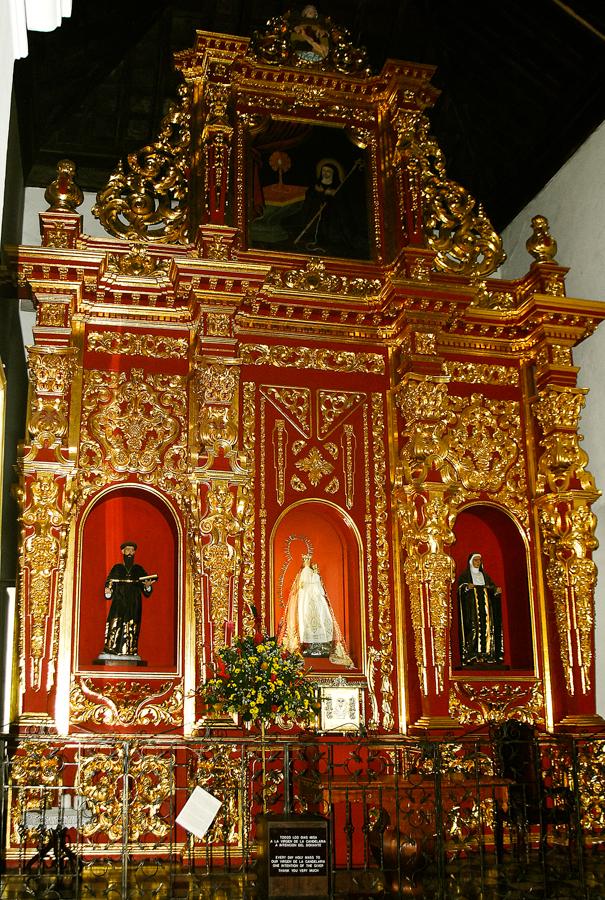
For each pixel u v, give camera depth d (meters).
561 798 11.61
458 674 13.29
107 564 13.02
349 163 14.91
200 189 13.81
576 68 14.23
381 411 13.97
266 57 14.71
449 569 12.97
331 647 13.13
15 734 11.28
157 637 13.01
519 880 10.48
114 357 13.25
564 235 15.30
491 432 14.30
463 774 11.66
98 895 9.70
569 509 13.57
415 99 14.93
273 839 9.02
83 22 13.21
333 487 13.51
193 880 10.42
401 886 9.59
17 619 12.84
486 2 14.51
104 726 12.05
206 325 13.02
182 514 12.91
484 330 14.47
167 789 11.78
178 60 14.43
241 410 13.41
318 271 14.05
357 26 16.12
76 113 15.30
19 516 12.14
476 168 16.97
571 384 14.07
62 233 13.09
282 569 13.41
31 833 11.26
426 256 13.88
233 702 11.09
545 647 13.62
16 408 14.03
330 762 10.21
